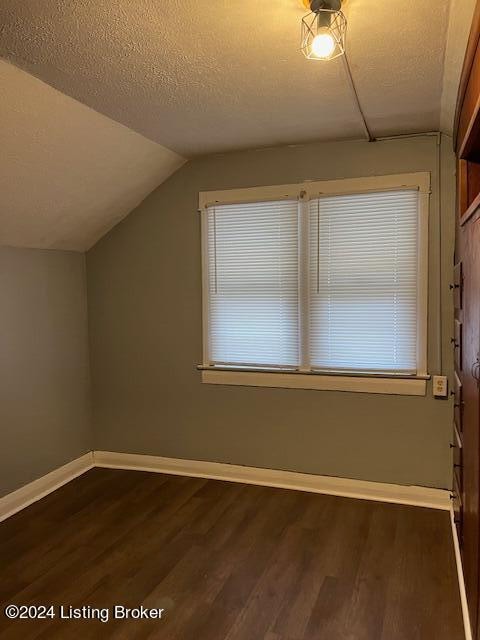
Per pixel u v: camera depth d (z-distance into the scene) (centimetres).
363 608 200
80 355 355
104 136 256
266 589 214
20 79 194
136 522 276
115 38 169
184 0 147
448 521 272
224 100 226
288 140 293
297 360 316
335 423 310
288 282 314
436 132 278
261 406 326
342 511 286
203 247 331
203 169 327
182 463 348
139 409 356
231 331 330
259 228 318
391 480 300
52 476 327
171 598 209
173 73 197
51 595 211
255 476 330
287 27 163
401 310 293
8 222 271
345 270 302
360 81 207
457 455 238
